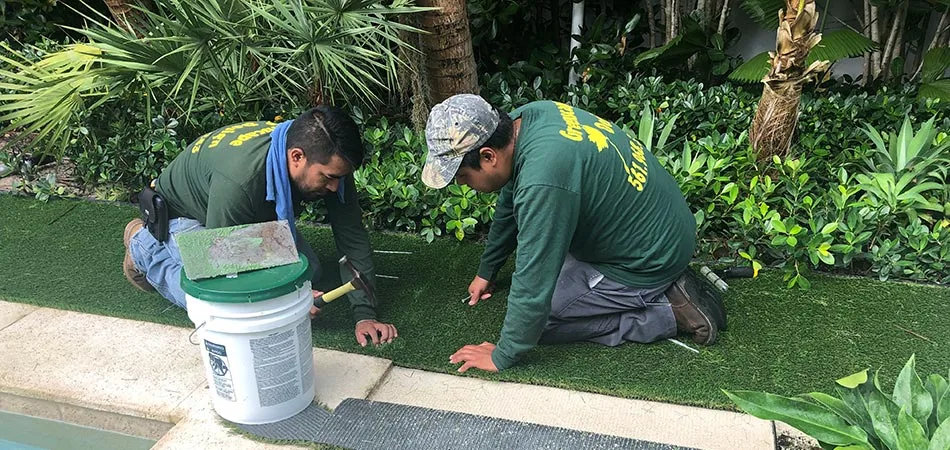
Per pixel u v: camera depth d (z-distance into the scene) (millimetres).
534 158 1901
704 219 2938
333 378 2164
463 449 1847
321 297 2068
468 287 2736
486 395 2098
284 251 1870
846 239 2678
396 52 3760
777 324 2441
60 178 3945
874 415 1560
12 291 2725
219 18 2836
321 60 2818
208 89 3438
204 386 2141
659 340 2355
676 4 4402
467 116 1857
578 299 2256
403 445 1864
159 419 2047
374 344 2354
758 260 2861
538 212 1880
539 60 4418
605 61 4242
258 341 1790
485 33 4387
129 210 3545
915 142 3021
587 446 1841
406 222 3217
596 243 2176
